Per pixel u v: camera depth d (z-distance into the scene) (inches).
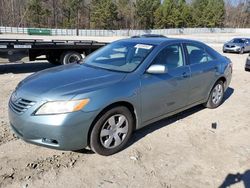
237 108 245.6
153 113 170.2
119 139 154.4
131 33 2507.4
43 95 134.0
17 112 138.5
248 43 957.8
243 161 154.7
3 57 384.2
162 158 153.8
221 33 2999.5
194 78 197.2
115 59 177.5
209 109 237.1
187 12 3297.2
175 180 135.5
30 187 125.6
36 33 1948.8
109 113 145.2
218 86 235.0
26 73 391.9
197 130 192.4
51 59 448.1
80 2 3056.1
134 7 3203.7
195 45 208.2
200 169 145.4
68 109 131.2
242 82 366.3
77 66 176.6
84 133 137.3
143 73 161.3
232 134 189.9
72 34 2155.5
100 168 141.9
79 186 128.0
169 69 178.4
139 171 140.9
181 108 194.7
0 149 154.6
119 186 129.2
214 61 223.0
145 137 176.9
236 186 132.4
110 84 146.2
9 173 133.7
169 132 186.4
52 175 134.6
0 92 273.7
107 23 2930.6
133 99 153.3
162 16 3211.1
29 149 156.2
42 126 131.3
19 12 2898.6
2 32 1845.5
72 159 148.4
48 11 2925.7
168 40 188.4
